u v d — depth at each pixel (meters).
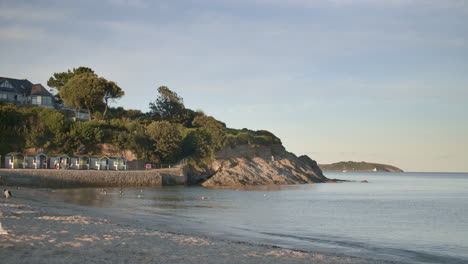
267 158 126.50
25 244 18.09
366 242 30.98
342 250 26.77
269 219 42.31
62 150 88.69
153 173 89.94
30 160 81.94
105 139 96.50
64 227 23.64
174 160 105.12
